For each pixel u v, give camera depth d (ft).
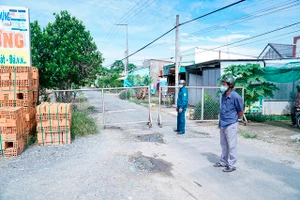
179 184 13.34
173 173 14.90
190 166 16.16
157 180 13.79
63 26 39.27
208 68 48.16
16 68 20.61
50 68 35.58
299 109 30.78
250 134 26.55
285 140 23.73
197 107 35.22
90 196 11.79
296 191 12.63
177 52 52.24
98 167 15.61
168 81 79.36
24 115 20.30
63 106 20.81
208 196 12.00
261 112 40.93
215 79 45.62
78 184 13.08
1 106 20.12
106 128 28.86
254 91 32.58
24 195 11.84
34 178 13.84
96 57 43.39
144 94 76.64
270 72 33.47
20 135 18.61
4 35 23.70
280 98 42.09
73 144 21.16
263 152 19.54
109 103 62.64
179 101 26.05
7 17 23.71
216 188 12.90
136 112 44.62
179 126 26.55
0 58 23.75
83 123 25.70
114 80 138.92
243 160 17.48
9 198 11.54
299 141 23.21
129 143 21.98
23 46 24.29
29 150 19.31
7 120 17.42
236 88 33.22
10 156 17.67
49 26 38.32
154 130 28.12
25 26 24.27
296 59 41.78
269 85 33.19
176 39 51.85
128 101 68.85
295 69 33.88
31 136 21.33
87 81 44.47
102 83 146.20
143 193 12.18
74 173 14.60
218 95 35.37
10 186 12.80
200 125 31.78
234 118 14.96
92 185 12.98
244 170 15.52
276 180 13.98
